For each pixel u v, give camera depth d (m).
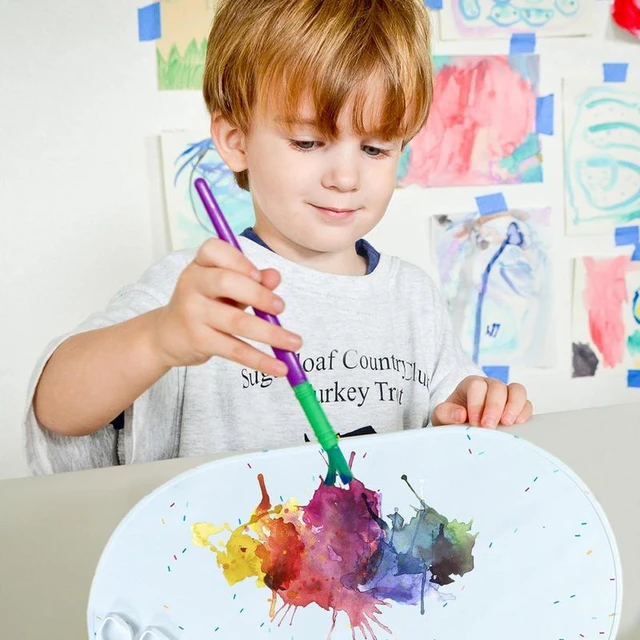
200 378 0.77
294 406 0.78
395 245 1.37
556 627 0.40
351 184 0.65
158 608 0.40
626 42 1.41
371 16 0.65
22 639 0.40
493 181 1.39
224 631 0.40
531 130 1.39
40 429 0.62
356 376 0.80
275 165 0.67
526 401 0.62
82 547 0.46
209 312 0.47
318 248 0.70
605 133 1.42
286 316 0.79
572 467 0.52
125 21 1.23
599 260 1.45
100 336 0.58
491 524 0.44
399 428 0.81
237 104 0.69
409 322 0.86
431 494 0.46
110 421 0.62
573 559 0.42
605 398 1.50
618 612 0.40
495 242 1.40
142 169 1.27
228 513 0.44
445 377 0.85
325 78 0.62
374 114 0.64
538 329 1.44
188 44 1.24
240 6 0.69
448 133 1.35
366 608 0.41
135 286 0.77
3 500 0.50
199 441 0.77
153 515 0.43
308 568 0.43
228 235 0.48
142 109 1.25
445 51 1.34
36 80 1.21
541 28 1.36
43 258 1.25
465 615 0.41
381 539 0.44
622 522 0.47
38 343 1.28
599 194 1.43
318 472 0.47
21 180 1.23
